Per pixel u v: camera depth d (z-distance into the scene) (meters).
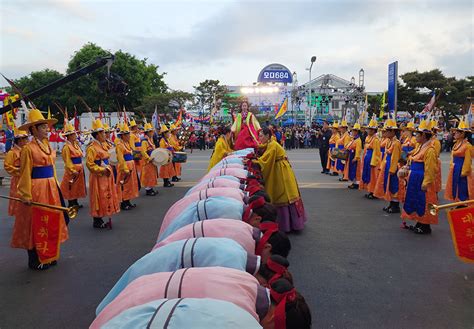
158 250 2.31
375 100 35.09
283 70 47.28
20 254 6.09
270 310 1.86
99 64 7.51
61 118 36.41
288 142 31.28
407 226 7.34
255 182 4.20
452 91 32.09
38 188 5.26
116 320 1.59
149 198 10.57
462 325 3.84
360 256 5.80
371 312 4.09
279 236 2.72
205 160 21.30
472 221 5.00
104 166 7.42
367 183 10.52
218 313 1.53
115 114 27.50
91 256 5.91
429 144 6.86
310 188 11.93
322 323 3.86
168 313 1.51
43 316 4.05
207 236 2.54
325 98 38.81
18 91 5.41
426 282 4.86
